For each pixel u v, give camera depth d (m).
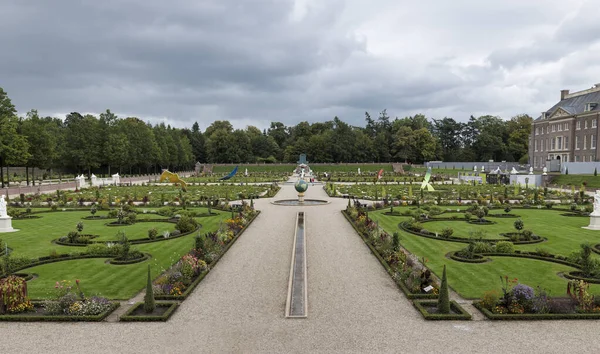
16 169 141.00
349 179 118.38
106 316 19.12
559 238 35.47
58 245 33.69
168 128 189.50
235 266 27.25
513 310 19.12
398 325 17.97
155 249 32.06
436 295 21.22
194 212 50.00
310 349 15.74
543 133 141.75
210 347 15.98
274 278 24.66
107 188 88.12
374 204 55.75
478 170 147.38
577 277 24.39
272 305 20.33
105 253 29.69
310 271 26.03
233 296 21.64
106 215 49.31
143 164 144.38
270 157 195.88
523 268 26.39
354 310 19.66
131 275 25.31
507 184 95.69
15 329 17.81
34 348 16.02
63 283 23.77
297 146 190.38
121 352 15.65
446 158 196.00
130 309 19.44
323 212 51.38
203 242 28.44
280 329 17.53
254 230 39.53
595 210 40.00
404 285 22.81
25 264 27.20
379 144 190.12
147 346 16.11
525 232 34.91
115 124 123.38
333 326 17.84
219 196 70.75
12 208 52.47
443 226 41.50
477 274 25.25
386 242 30.64
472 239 33.12
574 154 126.69
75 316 18.67
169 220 45.41
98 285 23.48
